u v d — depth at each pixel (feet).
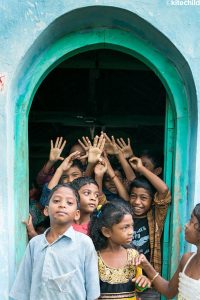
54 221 7.02
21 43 7.64
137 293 8.88
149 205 9.11
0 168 7.71
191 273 6.57
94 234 7.50
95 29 8.12
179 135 8.34
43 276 7.00
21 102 8.17
